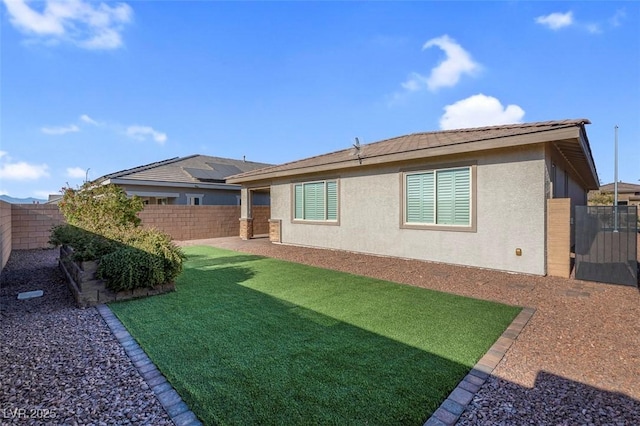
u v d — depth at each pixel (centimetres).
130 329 444
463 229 874
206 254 1128
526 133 722
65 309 532
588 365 348
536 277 750
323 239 1260
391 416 262
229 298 587
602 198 2781
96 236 673
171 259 621
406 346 390
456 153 848
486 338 415
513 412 269
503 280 725
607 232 707
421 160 955
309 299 584
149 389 302
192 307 535
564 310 525
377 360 354
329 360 354
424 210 959
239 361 352
